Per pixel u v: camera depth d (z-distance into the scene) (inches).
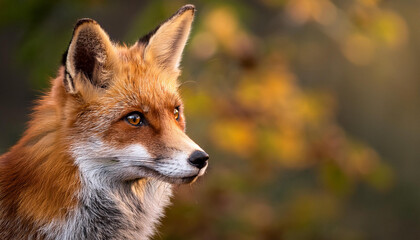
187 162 249.9
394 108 829.2
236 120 472.1
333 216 542.9
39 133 256.1
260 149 471.2
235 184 482.3
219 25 471.5
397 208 770.8
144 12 444.5
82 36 252.1
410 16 754.2
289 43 542.9
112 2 514.0
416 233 746.2
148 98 261.7
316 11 496.1
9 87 904.9
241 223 470.0
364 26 492.7
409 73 792.3
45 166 248.4
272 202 671.8
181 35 291.0
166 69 287.7
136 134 255.4
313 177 729.0
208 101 461.7
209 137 500.4
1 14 459.2
